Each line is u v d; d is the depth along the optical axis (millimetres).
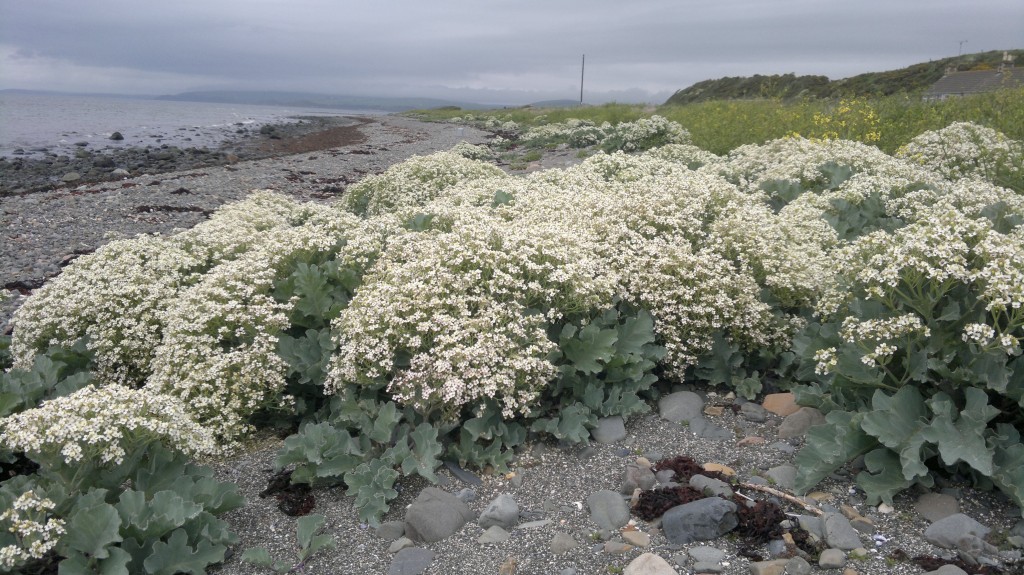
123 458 4125
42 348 6457
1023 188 9672
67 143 37312
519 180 10609
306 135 46250
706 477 4266
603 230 6562
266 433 5512
